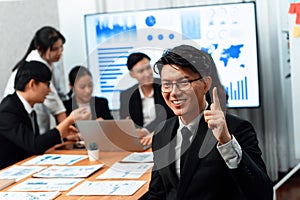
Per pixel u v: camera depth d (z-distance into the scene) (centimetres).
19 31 482
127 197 226
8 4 474
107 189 240
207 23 455
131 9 491
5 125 326
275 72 470
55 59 404
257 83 452
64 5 505
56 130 328
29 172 282
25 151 334
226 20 452
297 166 429
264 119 470
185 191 188
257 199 179
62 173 274
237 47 452
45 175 273
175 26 460
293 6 405
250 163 177
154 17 463
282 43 464
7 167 299
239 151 177
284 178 428
